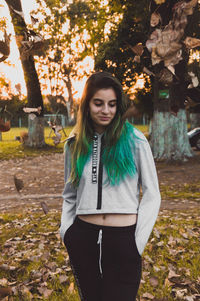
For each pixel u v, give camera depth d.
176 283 3.03
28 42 0.89
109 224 1.47
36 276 3.29
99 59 17.69
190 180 9.32
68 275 3.37
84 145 1.51
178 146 12.29
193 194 7.64
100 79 1.45
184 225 4.96
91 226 1.50
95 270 1.53
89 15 13.62
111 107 1.46
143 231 1.45
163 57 0.76
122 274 1.47
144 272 3.28
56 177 10.69
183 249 3.96
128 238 1.46
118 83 1.46
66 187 1.71
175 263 3.54
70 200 1.71
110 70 17.36
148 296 2.77
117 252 1.45
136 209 1.53
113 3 14.03
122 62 17.06
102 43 17.83
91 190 1.49
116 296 1.47
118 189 1.47
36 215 6.01
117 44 15.93
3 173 11.50
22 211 6.45
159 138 12.60
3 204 7.16
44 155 16.31
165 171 10.75
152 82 16.17
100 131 1.54
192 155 12.71
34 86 16.84
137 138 1.50
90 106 1.49
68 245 1.57
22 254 3.95
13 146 19.08
